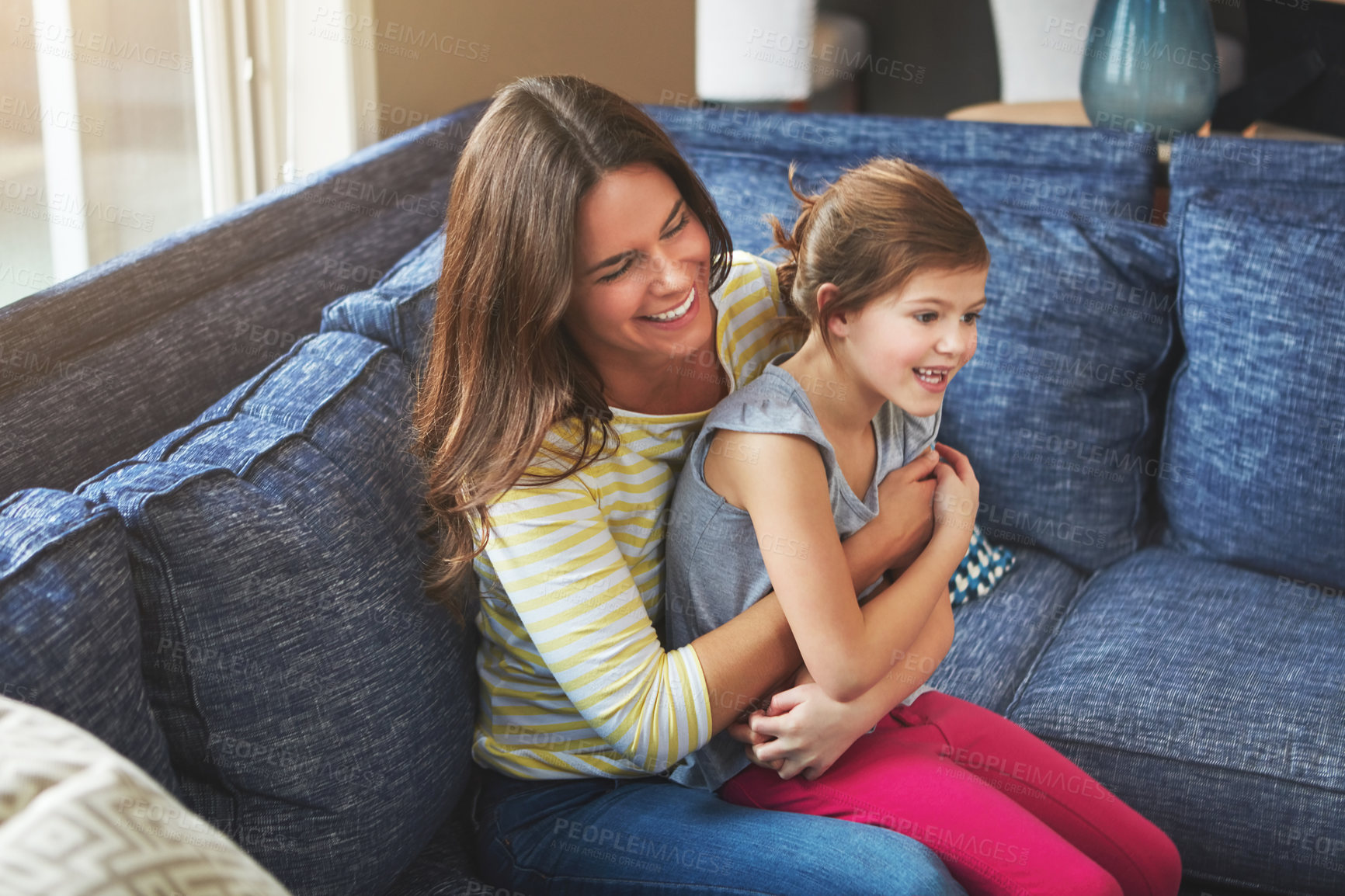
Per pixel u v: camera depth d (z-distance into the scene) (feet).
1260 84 8.35
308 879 3.06
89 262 5.47
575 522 3.14
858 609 3.18
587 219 2.96
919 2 13.97
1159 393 5.51
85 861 1.75
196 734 2.97
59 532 2.70
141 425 3.92
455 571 3.28
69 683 2.53
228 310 4.45
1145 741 4.16
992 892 3.10
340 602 3.14
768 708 3.37
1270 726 4.12
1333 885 3.94
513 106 3.02
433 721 3.33
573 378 3.14
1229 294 4.93
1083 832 3.48
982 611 4.99
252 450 3.31
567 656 3.12
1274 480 4.90
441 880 3.47
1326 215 4.92
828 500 3.18
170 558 2.89
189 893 1.83
